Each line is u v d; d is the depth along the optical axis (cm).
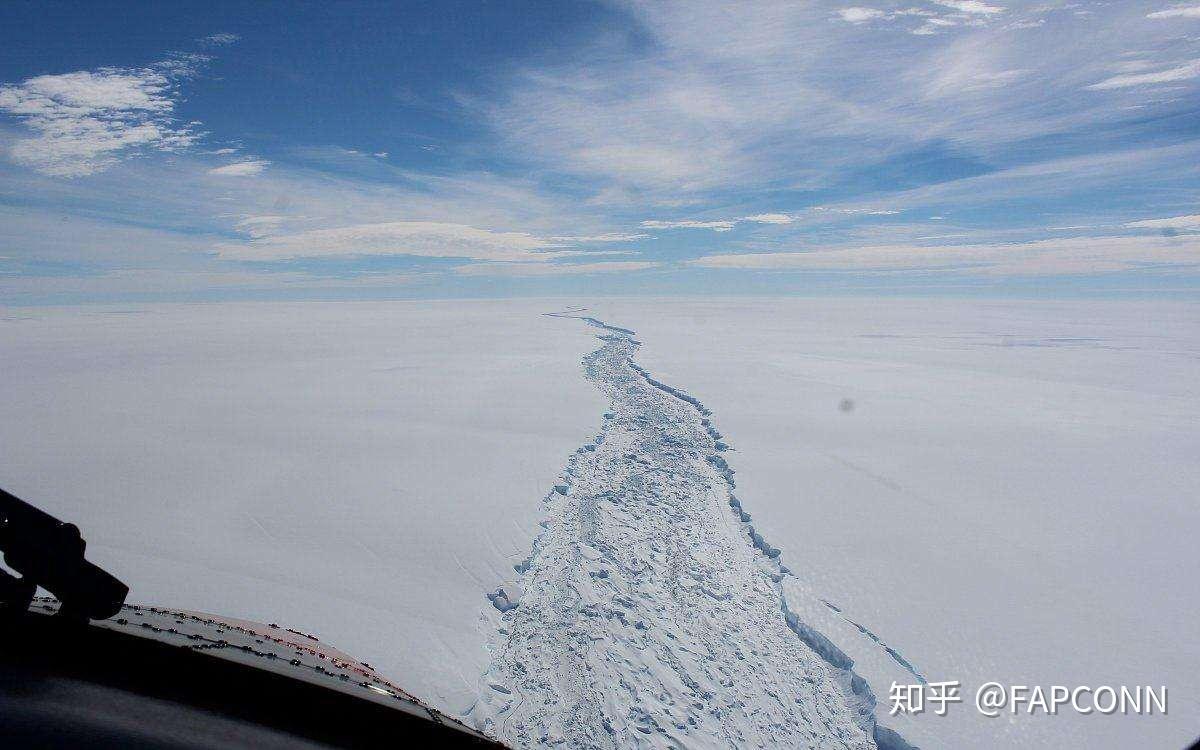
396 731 271
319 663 388
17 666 229
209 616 517
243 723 241
